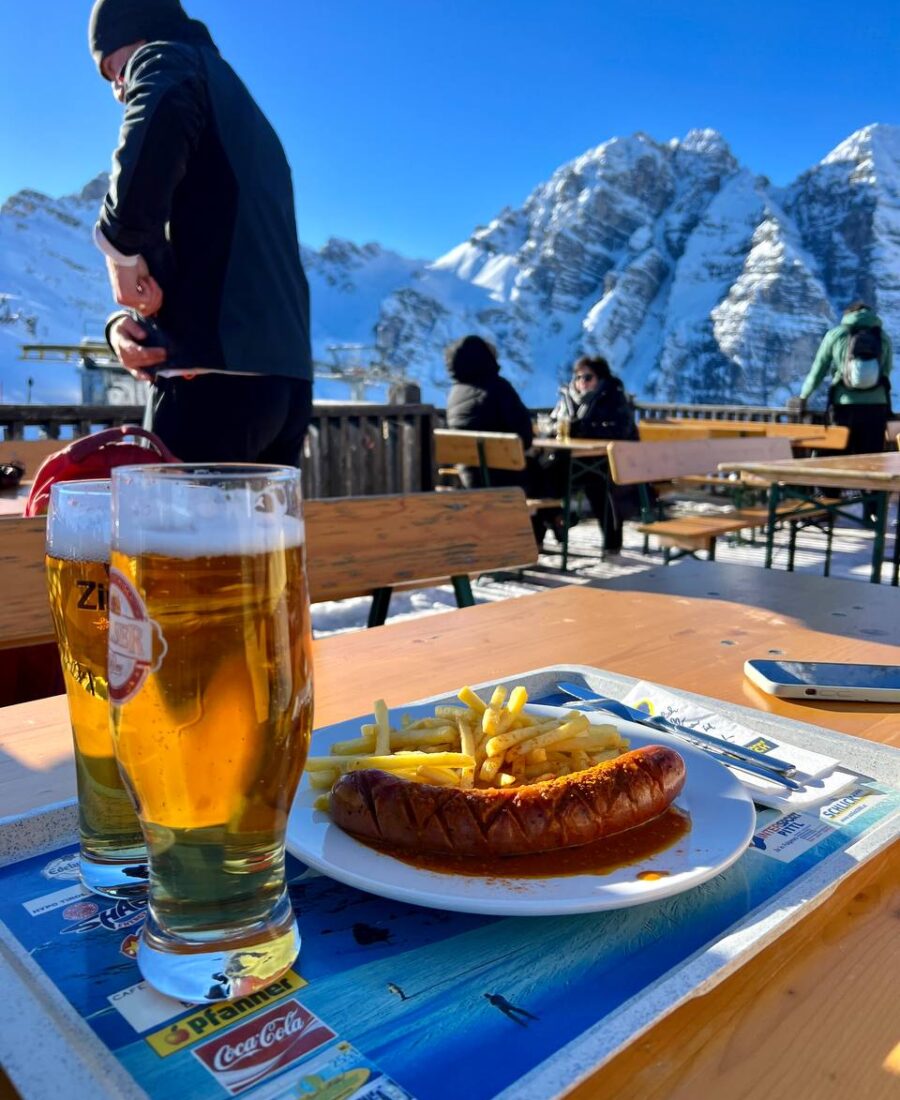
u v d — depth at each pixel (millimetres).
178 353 2256
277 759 468
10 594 1424
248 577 442
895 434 9617
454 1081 413
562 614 1412
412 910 560
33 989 471
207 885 470
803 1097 415
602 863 555
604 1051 422
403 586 2275
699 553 6449
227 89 2205
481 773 634
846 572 5832
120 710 452
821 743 819
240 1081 414
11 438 4230
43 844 649
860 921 566
